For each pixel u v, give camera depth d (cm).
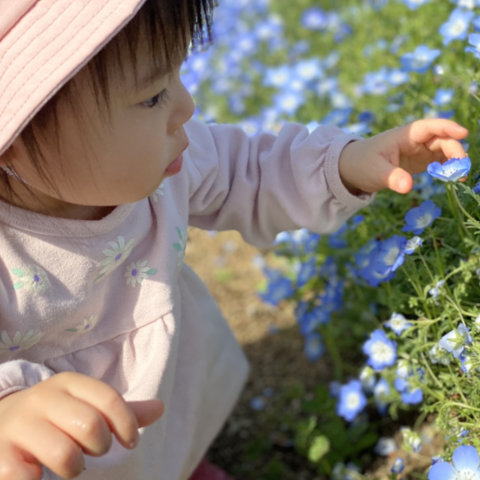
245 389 257
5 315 146
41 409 110
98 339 163
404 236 179
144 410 116
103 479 156
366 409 230
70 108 127
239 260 316
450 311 160
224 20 412
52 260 149
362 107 302
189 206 178
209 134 179
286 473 225
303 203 174
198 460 204
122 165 134
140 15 125
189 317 192
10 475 108
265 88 379
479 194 158
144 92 130
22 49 121
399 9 320
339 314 247
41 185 137
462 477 139
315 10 388
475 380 152
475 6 223
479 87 201
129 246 159
